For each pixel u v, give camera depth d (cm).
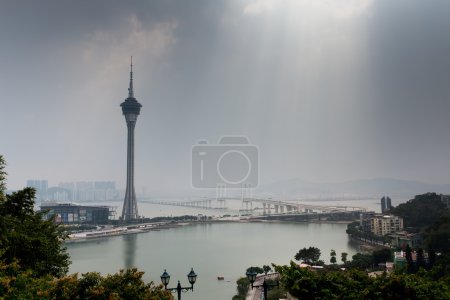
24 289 3077
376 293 3003
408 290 2961
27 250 4372
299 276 3206
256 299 12231
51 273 4828
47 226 5222
